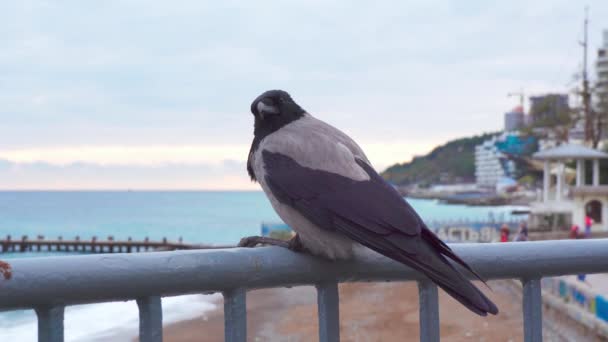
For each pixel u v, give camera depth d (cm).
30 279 163
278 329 2673
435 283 215
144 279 179
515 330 2406
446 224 5641
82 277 170
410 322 2720
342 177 290
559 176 5397
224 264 195
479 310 195
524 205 19075
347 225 254
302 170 297
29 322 2850
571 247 237
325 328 226
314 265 220
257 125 359
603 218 4953
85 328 2661
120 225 15875
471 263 226
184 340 2470
